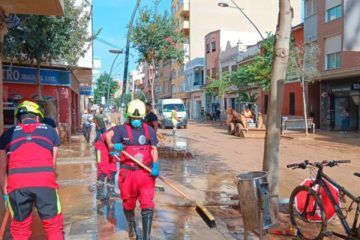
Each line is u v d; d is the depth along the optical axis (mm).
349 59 30297
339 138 25531
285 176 11883
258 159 15781
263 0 68375
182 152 15945
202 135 28922
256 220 5293
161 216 7168
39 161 4504
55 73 22250
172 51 30312
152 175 5668
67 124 21078
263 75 32188
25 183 4410
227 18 68812
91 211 7336
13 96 19641
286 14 7262
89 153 15805
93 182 9961
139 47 29859
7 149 4535
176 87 79312
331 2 32094
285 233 6363
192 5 68688
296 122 33625
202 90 63625
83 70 26578
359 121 31797
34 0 6859
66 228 6336
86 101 53625
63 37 15875
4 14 7453
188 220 6984
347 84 31859
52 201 4527
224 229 6574
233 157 16344
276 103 7316
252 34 58469
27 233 4586
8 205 4508
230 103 53406
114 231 6211
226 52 54875
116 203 7898
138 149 5691
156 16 29594
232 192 9266
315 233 6242
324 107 34625
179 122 37656
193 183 10500
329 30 32281
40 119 4855
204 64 63188
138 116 5695
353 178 11492
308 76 28953
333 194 5895
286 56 7301
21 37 14062
